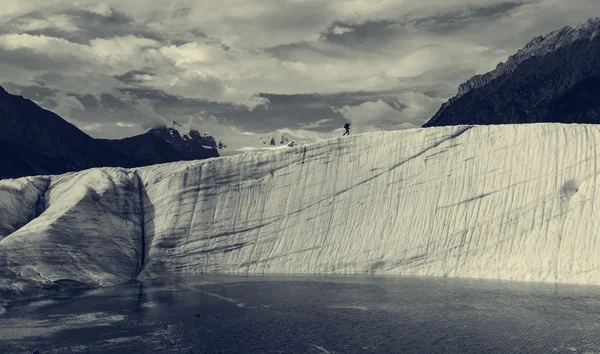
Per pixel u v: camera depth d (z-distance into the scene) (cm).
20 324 9288
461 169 13462
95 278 12825
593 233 11350
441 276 12394
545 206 12150
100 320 9488
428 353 7481
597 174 11931
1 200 15088
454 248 12681
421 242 13038
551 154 12638
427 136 14200
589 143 12388
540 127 13088
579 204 11781
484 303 9756
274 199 14788
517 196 12562
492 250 12281
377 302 10144
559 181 12288
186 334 8588
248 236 14438
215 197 15138
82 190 15200
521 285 11088
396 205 13725
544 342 7719
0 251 12594
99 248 13850
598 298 9750
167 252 14338
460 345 7731
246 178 15275
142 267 14088
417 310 9500
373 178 14262
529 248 11869
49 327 9075
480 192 13000
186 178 15525
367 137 14862
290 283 12175
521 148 13038
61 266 12775
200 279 13112
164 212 15125
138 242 14662
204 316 9600
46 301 11062
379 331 8469
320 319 9206
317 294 10981
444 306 9669
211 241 14475
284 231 14288
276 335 8450
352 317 9250
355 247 13525
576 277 11119
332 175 14650
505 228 12362
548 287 10788
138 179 16262
